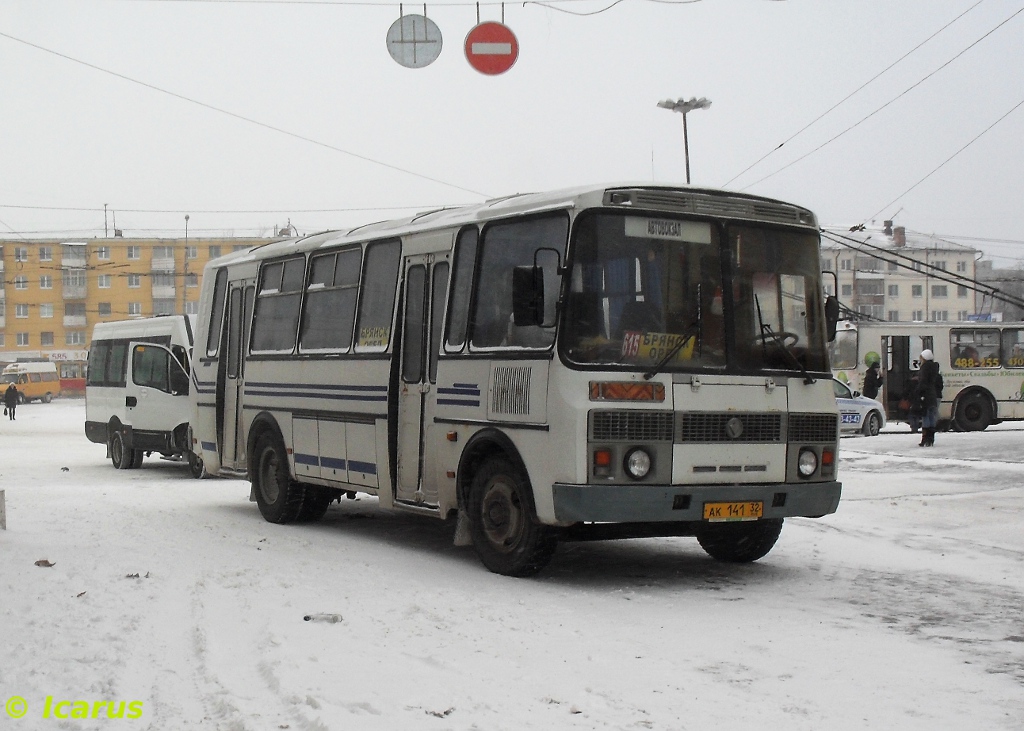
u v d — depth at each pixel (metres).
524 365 9.91
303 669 6.68
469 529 10.93
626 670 6.82
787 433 10.04
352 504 16.88
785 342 10.20
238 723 5.58
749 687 6.46
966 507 15.66
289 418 14.09
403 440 11.86
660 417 9.45
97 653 7.00
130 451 24.50
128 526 13.55
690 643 7.59
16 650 7.04
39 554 10.88
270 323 14.91
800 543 12.48
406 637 7.63
